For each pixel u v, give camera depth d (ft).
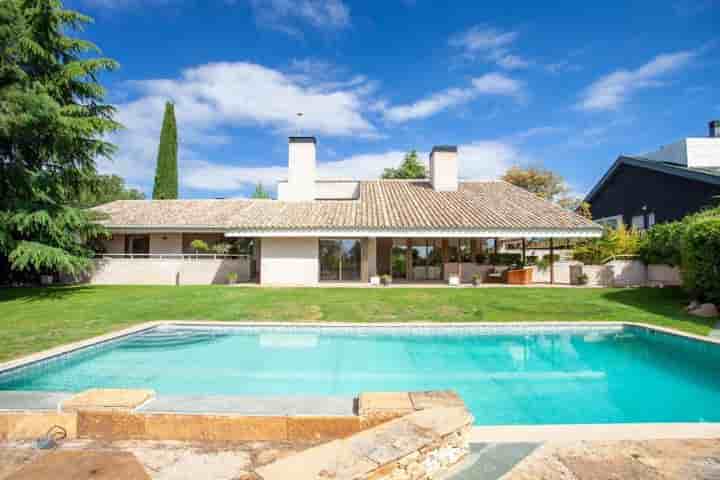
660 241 70.64
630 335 40.09
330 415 15.57
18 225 61.21
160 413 15.65
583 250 88.94
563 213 80.94
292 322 41.75
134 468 11.76
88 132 64.85
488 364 32.73
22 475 11.25
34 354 28.94
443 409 15.52
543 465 13.82
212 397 17.48
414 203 88.07
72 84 67.77
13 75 57.21
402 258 88.89
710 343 32.55
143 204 104.06
